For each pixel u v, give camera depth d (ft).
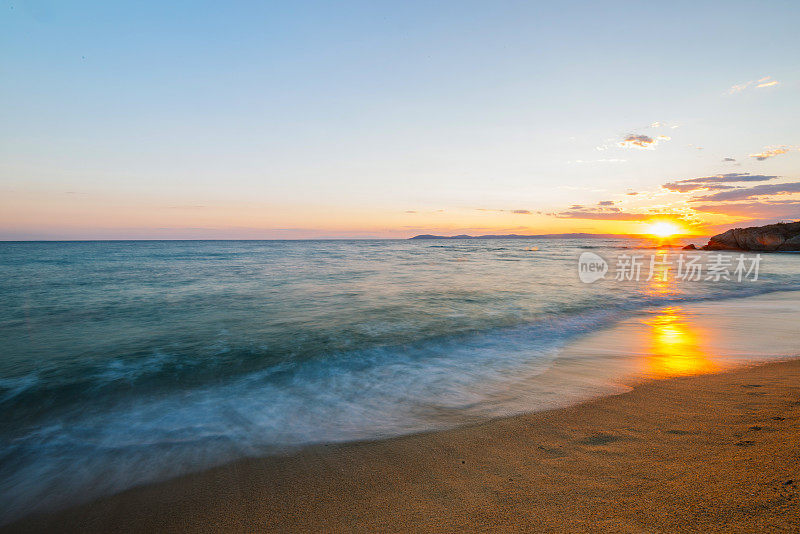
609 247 283.38
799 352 21.49
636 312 37.45
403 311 38.60
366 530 8.03
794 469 8.03
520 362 21.93
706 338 25.99
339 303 43.29
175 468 11.66
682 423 12.14
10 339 28.73
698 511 7.07
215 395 18.13
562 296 48.26
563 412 14.16
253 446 12.85
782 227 163.94
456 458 11.09
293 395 17.84
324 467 11.13
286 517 8.85
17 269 93.04
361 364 22.44
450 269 90.79
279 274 77.92
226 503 9.66
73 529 9.07
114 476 11.36
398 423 14.15
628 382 17.39
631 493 8.18
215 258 142.51
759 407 12.82
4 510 9.87
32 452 13.01
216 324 33.17
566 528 7.26
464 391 17.43
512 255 165.89
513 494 8.84
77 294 50.96
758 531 6.23
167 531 8.73
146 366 22.50
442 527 7.84
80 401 17.61
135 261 125.08
